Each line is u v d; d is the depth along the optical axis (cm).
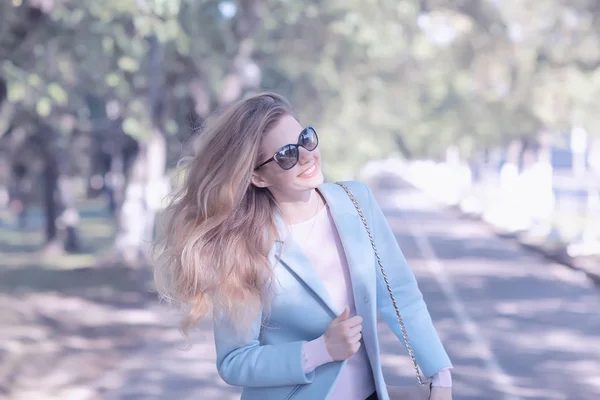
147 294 1697
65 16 1293
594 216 3891
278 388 265
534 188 4953
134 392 858
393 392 283
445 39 3950
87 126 2453
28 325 1312
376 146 4269
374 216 284
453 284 1758
